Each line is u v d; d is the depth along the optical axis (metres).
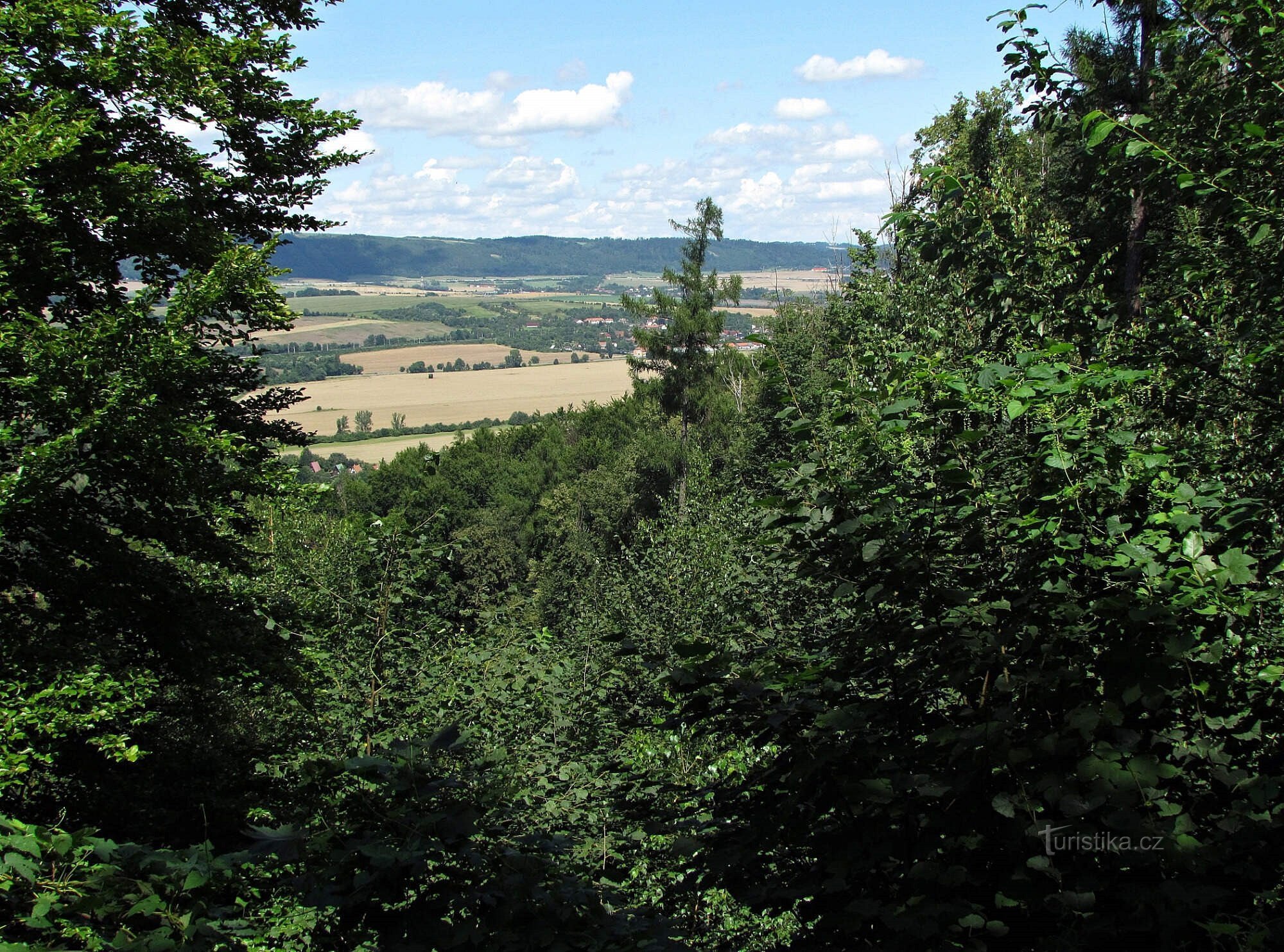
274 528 13.68
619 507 44.91
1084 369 3.35
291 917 4.32
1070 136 4.80
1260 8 3.84
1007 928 2.57
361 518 10.02
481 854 3.22
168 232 8.72
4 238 6.93
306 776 3.10
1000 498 3.11
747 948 4.47
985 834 2.82
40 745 6.56
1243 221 4.16
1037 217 4.99
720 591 13.32
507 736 8.98
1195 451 4.31
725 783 3.69
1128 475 3.08
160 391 7.71
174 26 9.32
